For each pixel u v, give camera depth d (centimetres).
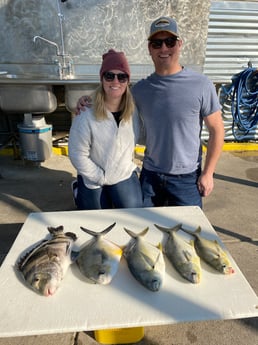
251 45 444
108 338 161
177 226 168
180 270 133
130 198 225
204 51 407
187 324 175
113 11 361
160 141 223
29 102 354
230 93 464
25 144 384
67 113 509
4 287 126
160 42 199
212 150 219
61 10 351
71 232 164
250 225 279
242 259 231
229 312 116
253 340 167
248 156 466
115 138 210
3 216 286
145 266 129
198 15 382
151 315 115
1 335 107
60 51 371
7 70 377
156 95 214
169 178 229
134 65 393
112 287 127
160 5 366
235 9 416
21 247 152
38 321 112
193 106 210
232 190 349
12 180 365
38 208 303
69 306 118
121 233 165
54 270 125
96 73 389
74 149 210
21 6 344
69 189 345
